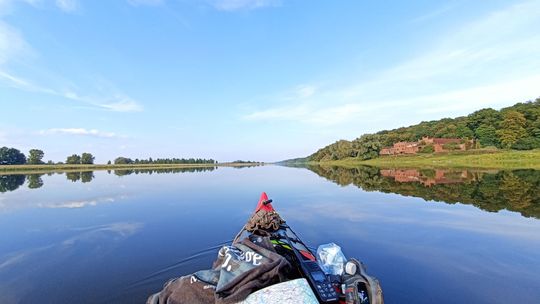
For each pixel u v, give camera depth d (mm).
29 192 20141
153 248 7672
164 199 15828
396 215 10703
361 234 8469
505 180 20922
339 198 14883
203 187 21891
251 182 25844
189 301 3635
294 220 10336
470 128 94938
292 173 42281
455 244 7449
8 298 5223
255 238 4738
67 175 41219
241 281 3445
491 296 4949
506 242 7504
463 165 48656
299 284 3398
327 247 4902
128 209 13094
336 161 117250
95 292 5344
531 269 5945
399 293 5082
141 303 4953
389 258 6664
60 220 11234
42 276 6090
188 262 6688
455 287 5258
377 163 81125
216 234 8836
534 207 11344
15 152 101438
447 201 13156
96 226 10219
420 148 93688
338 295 3834
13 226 10430
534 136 76312
